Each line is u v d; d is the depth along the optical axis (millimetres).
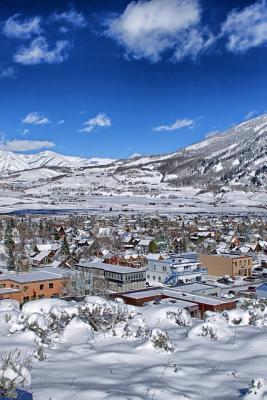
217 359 7414
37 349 7305
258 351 7848
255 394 5555
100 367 6812
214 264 74562
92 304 9383
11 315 9703
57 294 50000
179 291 42812
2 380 5258
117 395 5445
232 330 9328
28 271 59281
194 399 5570
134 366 6930
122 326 9031
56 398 5324
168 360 7297
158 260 67312
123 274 56375
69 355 7402
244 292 51094
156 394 5586
